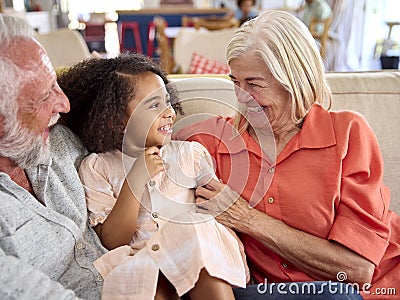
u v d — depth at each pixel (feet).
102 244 4.03
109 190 4.07
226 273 3.49
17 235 3.49
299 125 4.38
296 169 4.25
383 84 5.42
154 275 3.49
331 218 4.12
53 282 3.17
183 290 3.42
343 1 21.18
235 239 3.84
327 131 4.27
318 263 4.09
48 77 3.63
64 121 4.44
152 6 29.37
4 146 3.59
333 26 21.62
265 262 4.37
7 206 3.50
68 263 3.79
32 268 3.16
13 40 3.49
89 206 4.03
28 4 21.48
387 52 20.48
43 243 3.61
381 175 4.28
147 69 4.15
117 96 4.05
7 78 3.43
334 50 21.47
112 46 23.89
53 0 25.46
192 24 19.12
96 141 4.16
